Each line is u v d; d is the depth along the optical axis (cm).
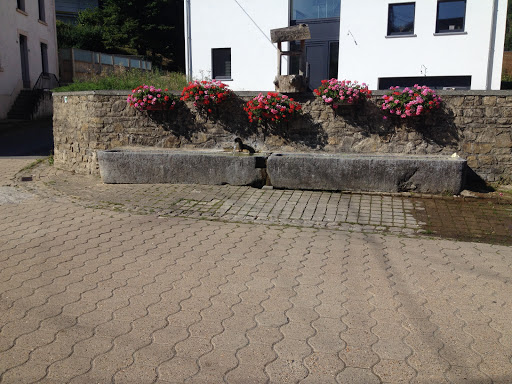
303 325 352
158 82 1198
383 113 831
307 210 676
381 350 318
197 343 324
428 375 290
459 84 1762
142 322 353
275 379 285
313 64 1909
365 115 838
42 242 541
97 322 353
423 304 388
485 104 797
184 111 902
